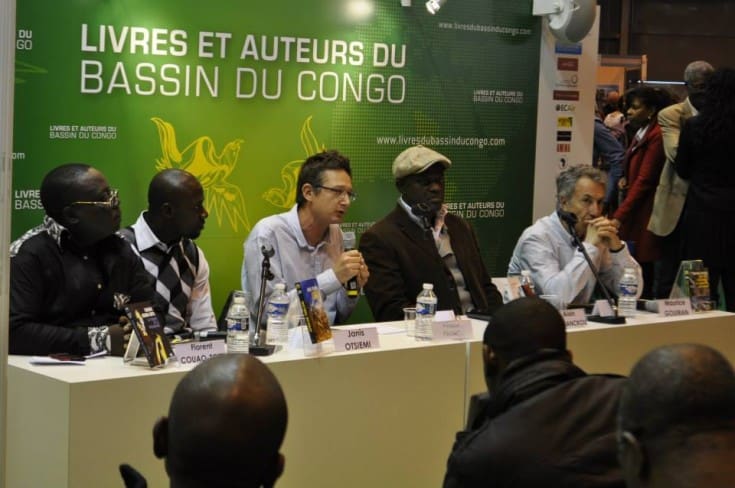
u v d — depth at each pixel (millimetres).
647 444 1526
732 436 1494
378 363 3568
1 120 2627
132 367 3137
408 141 5957
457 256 4695
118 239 3547
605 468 2289
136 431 3043
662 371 1547
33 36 4758
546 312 2623
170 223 3941
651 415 1524
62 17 4816
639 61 9328
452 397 3816
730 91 6117
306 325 3434
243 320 3391
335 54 5633
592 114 6727
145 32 5031
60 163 4855
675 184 6574
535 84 6457
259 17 5363
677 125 6535
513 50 6344
